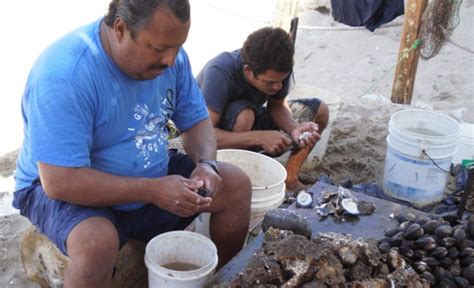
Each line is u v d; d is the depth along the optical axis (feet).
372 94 18.61
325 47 22.65
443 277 7.53
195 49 21.40
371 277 7.16
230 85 11.07
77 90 7.02
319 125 12.47
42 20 22.35
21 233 10.26
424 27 15.52
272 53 10.30
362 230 8.61
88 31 7.39
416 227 7.89
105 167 7.70
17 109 15.47
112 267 7.25
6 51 19.54
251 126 11.47
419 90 19.03
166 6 6.60
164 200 7.41
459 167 12.31
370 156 13.42
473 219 8.18
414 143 11.09
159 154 8.20
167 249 8.13
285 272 6.94
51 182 7.03
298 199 9.30
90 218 7.21
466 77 19.79
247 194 8.77
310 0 25.49
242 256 7.85
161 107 8.17
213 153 8.79
